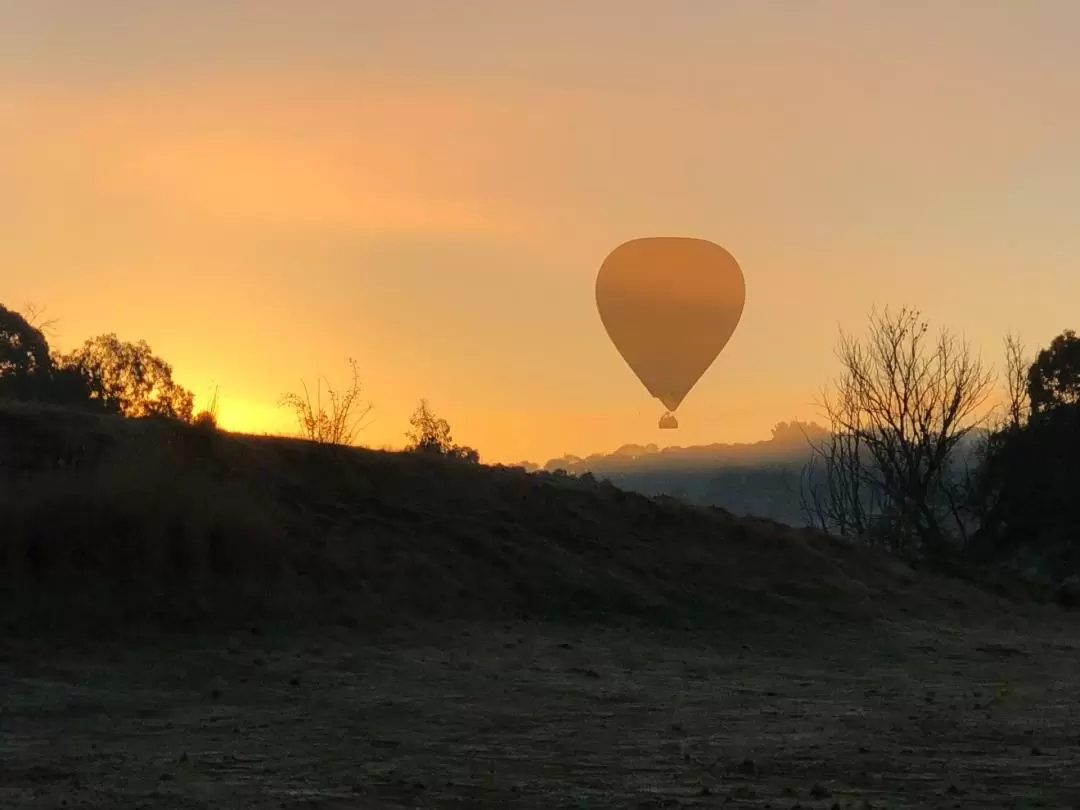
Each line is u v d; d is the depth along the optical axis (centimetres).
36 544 1903
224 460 2464
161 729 1236
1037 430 4584
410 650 1898
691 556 2780
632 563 2653
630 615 2392
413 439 4181
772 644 2312
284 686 1550
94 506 1986
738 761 1092
